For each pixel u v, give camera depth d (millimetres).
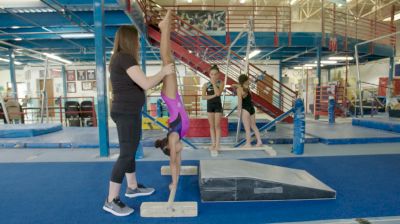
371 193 2795
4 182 3219
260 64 15562
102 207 2471
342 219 2213
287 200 2635
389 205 2486
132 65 2199
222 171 2799
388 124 6809
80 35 8336
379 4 13195
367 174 3459
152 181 3217
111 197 2340
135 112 2295
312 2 13953
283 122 8758
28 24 6879
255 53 11648
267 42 9734
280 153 4750
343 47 10344
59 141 5617
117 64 2234
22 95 15984
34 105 15703
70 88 16047
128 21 6887
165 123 7176
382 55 11867
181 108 2406
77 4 5734
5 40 8680
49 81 16141
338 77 17156
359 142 5773
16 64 14312
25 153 4930
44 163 4125
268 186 2623
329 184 3074
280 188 2633
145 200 2639
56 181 3242
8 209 2445
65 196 2750
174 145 2344
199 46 8352
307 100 14930
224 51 9477
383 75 15602
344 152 4844
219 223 2174
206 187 2598
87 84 16016
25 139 5879
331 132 6617
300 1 14109
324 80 18406
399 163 4023
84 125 10188
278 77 15930
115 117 2303
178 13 9492
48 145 5457
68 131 7160
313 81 15484
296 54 12508
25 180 3291
